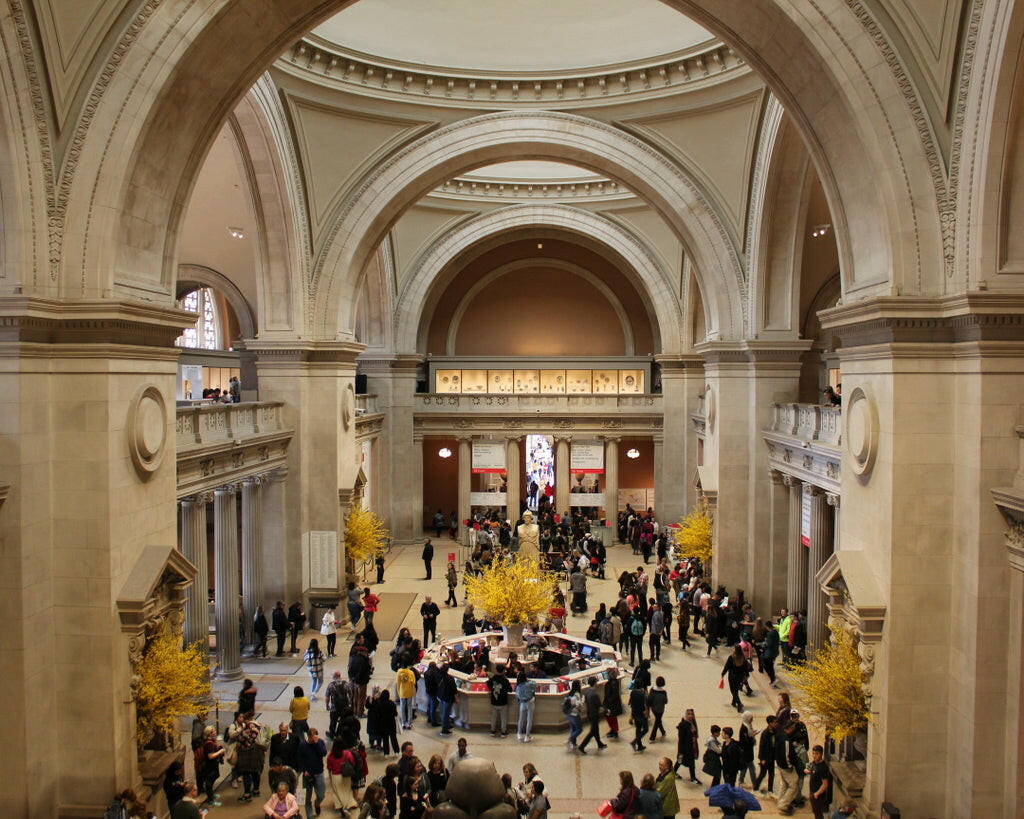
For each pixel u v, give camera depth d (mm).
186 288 27500
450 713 12750
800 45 9680
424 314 32031
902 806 9344
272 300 18469
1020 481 8594
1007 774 8727
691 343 28094
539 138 19688
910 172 9219
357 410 25188
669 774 9008
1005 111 8352
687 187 18844
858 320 9742
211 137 10508
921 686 9328
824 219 19281
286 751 10367
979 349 8719
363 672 13320
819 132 10555
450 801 2654
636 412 29578
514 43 19125
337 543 18891
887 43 9148
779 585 18250
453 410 29562
